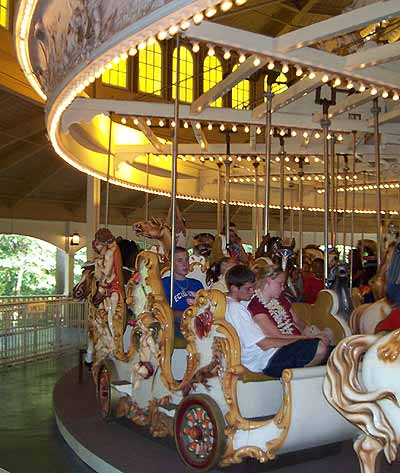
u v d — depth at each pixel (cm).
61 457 533
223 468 457
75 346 1174
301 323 504
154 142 933
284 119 773
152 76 1727
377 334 367
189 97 1792
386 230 1045
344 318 511
